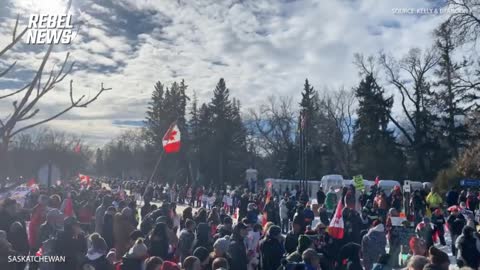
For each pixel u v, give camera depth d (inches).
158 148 2851.9
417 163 1786.4
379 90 1983.3
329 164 2338.8
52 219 347.3
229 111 2723.9
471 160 1239.5
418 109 1742.1
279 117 2576.3
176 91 2930.6
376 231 396.2
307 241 354.3
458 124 1704.0
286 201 775.1
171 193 1587.1
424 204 771.4
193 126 2849.4
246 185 1654.8
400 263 485.7
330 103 2353.6
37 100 83.4
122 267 279.3
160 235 346.6
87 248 299.4
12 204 333.4
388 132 1983.3
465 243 382.6
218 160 2684.5
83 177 1546.5
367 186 1242.6
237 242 353.4
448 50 1414.9
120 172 4005.9
